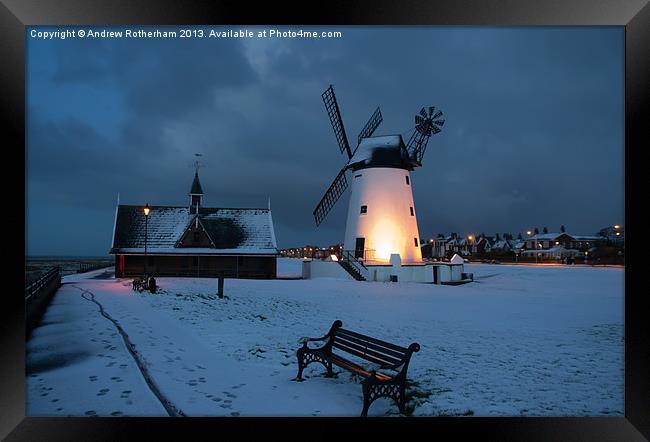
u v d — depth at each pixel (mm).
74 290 23656
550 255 95375
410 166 42406
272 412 6902
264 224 44031
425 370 9445
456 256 41656
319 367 9344
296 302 21484
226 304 18953
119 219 41469
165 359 9172
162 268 40125
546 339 13422
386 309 20109
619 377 9195
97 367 8500
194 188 45031
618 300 25844
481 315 18688
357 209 41281
